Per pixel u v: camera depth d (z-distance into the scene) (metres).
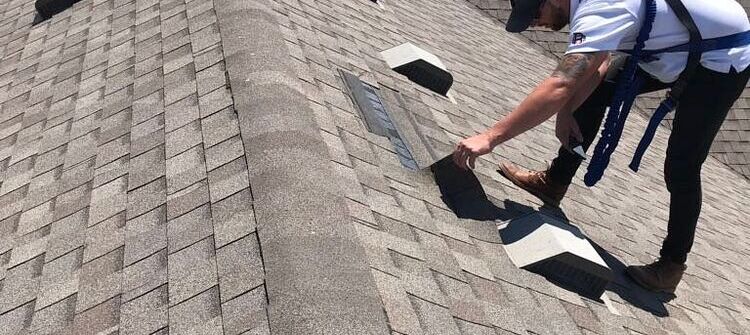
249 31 4.86
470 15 12.32
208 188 3.51
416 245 3.51
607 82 4.34
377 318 2.63
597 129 4.57
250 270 2.85
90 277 3.36
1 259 3.87
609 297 4.29
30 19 7.87
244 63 4.43
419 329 2.82
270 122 3.73
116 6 6.87
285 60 4.57
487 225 4.21
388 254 3.25
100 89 5.33
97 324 3.04
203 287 2.90
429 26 9.48
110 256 3.43
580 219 5.36
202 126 4.07
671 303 4.76
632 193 7.21
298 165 3.39
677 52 3.80
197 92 4.46
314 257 2.80
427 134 5.28
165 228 3.41
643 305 4.48
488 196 4.59
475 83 7.99
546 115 3.73
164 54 5.26
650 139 4.09
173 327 2.79
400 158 4.47
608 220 5.78
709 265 6.32
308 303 2.54
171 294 2.97
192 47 5.10
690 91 3.91
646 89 4.35
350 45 6.12
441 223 3.94
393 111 5.25
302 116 3.89
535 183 5.03
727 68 3.80
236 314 2.67
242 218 3.17
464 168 3.99
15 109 5.82
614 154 8.30
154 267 3.19
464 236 3.95
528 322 3.43
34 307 3.36
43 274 3.57
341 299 2.62
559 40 12.76
